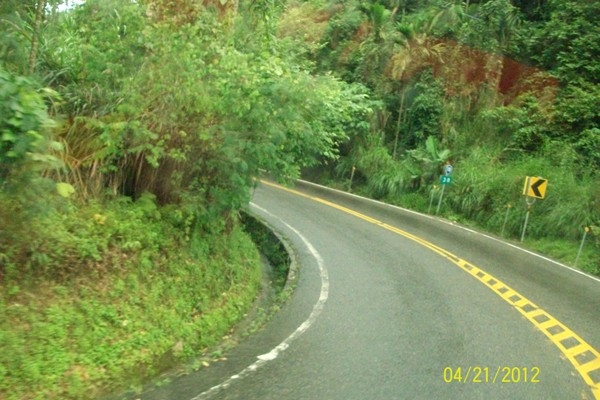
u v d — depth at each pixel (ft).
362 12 91.91
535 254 48.26
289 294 29.76
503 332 25.31
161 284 23.45
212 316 24.71
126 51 25.13
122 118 23.88
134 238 23.47
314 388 18.11
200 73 25.22
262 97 27.12
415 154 75.46
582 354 23.21
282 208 59.72
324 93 35.76
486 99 77.05
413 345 22.76
